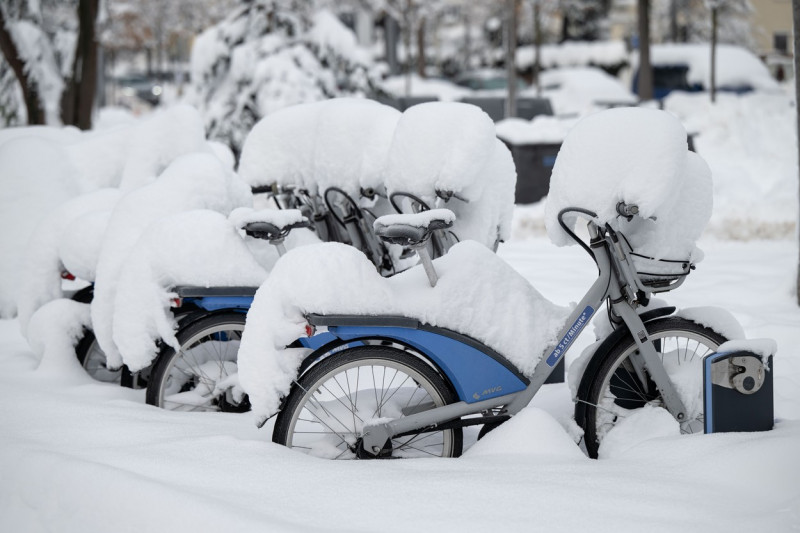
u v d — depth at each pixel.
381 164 6.14
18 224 8.93
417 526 3.85
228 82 20.56
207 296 5.60
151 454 4.72
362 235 6.44
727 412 4.75
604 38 59.09
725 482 4.29
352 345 5.01
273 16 20.56
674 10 51.31
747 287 9.54
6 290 9.00
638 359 5.07
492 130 5.46
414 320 4.71
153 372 5.75
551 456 4.71
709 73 33.44
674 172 4.62
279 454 4.65
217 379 5.89
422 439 5.03
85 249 6.71
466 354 4.81
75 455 4.78
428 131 5.44
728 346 4.79
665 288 4.99
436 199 5.69
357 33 47.12
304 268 4.70
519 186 16.94
